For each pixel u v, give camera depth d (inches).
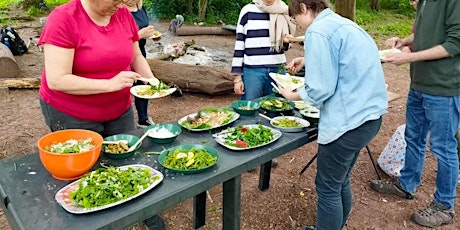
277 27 131.0
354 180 135.7
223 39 412.2
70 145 71.1
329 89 80.1
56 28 72.9
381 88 83.4
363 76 80.8
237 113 105.8
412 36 119.6
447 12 97.3
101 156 78.4
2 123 182.2
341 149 83.7
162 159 76.2
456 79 101.1
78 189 63.2
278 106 108.3
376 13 577.6
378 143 166.7
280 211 117.6
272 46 132.0
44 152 66.0
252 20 131.5
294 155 154.8
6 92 220.5
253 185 131.2
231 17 522.6
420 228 110.7
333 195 89.0
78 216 58.9
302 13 85.8
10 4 549.6
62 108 84.1
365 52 81.0
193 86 221.6
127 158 78.2
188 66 229.6
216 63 304.5
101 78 82.5
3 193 64.6
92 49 78.0
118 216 59.1
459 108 104.6
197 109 207.3
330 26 80.6
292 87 97.3
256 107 107.1
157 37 177.3
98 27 79.0
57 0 578.6
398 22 524.1
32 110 200.1
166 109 206.2
